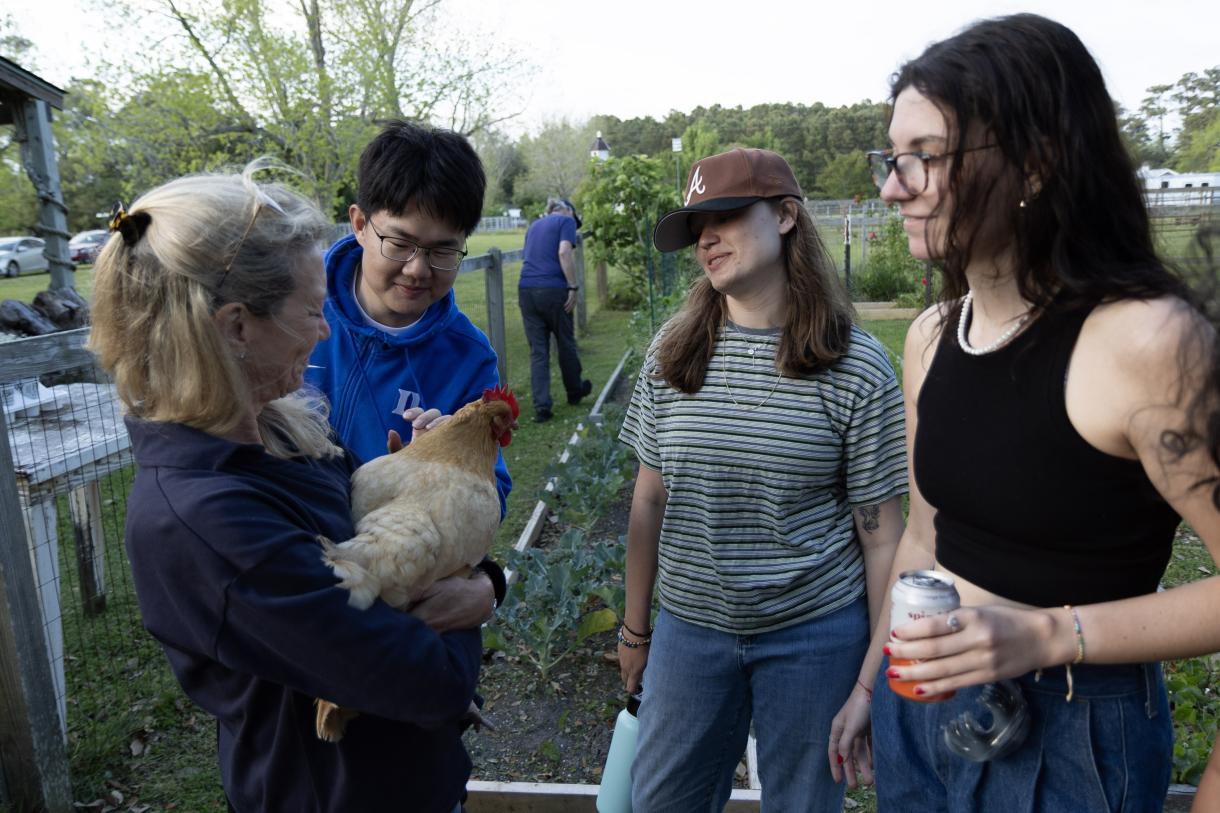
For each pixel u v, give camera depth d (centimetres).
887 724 172
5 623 281
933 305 170
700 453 215
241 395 140
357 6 1931
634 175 1455
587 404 941
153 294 135
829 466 211
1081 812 140
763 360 211
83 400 406
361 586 142
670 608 231
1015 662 128
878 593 214
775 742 223
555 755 343
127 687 397
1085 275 126
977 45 128
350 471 188
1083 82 126
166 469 139
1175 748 294
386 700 141
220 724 171
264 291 139
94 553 459
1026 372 135
